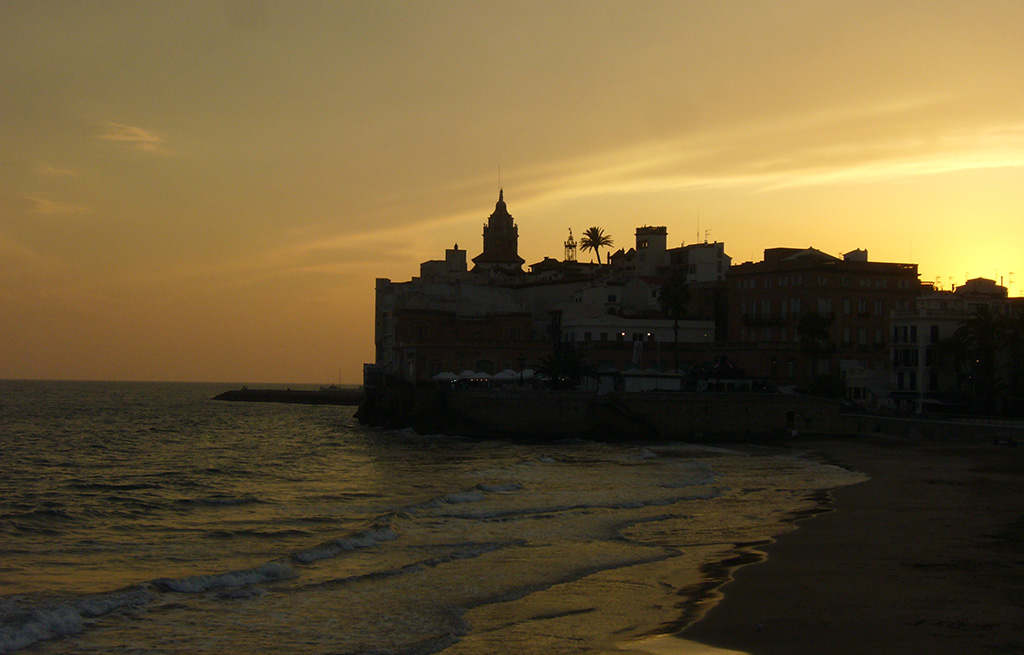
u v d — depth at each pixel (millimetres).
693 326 145125
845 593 30266
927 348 122500
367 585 33438
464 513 50406
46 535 46531
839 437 105438
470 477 70375
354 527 48562
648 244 181625
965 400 119062
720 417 106375
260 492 64562
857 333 135750
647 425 106562
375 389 145000
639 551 39562
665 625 27281
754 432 105812
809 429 106188
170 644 26547
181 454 101750
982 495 56281
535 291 174250
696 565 36344
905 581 32000
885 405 123750
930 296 131875
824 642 24719
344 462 88438
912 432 100500
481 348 135625
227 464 88562
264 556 40812
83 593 33312
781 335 137750
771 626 26484
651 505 53531
